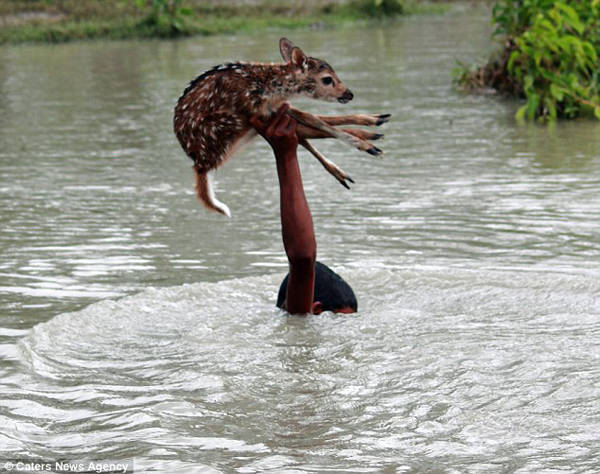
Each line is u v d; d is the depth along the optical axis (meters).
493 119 20.98
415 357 6.71
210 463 5.05
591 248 10.09
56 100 25.17
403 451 5.20
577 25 20.62
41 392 6.20
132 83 28.16
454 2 59.78
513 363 6.53
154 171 15.69
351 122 7.60
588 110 21.45
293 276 7.76
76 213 12.43
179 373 6.52
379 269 9.23
